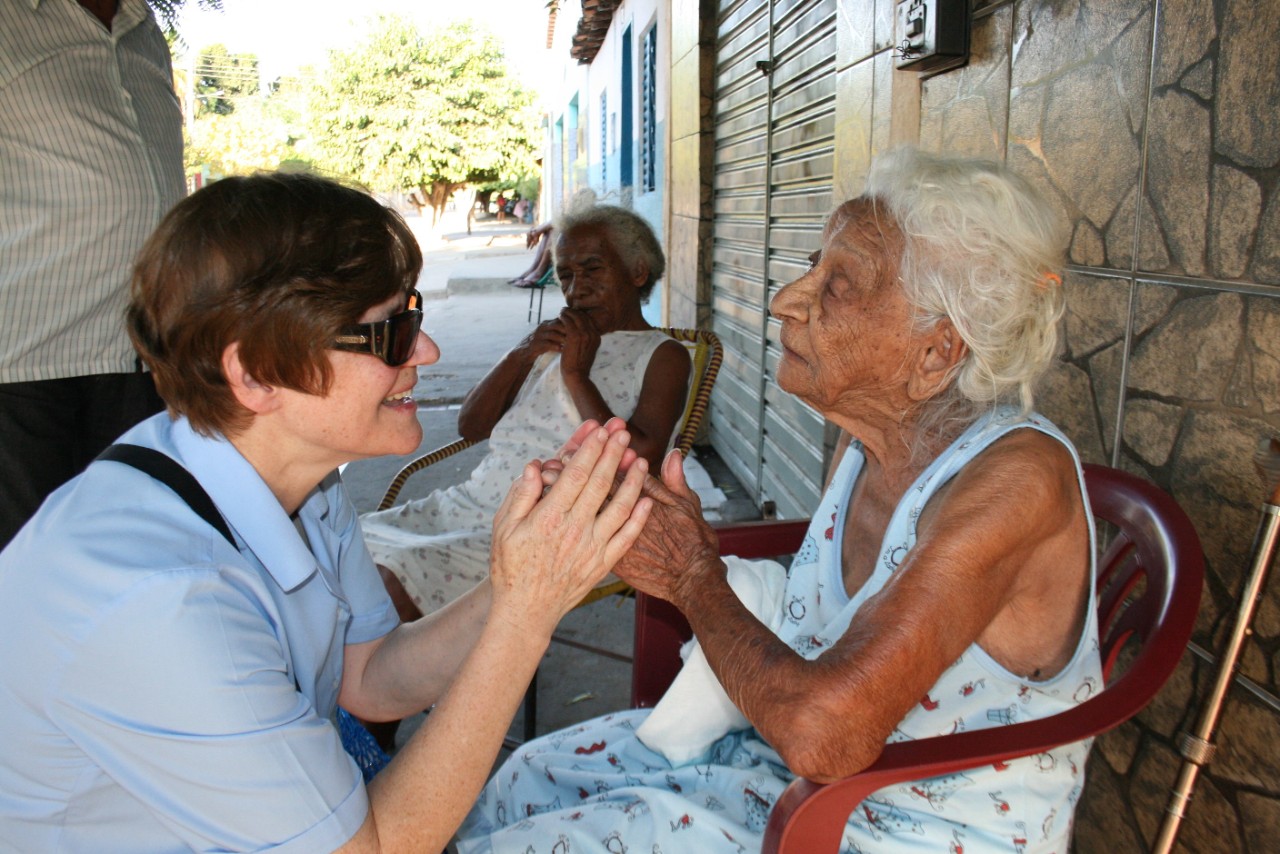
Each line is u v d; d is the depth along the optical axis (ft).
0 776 3.32
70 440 8.56
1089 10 6.11
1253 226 4.86
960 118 7.88
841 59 10.61
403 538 8.11
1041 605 4.21
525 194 113.60
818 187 11.98
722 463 18.31
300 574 3.74
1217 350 5.14
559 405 8.73
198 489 3.59
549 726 9.37
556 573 3.76
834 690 3.57
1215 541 5.19
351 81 96.78
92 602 3.10
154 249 3.40
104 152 8.23
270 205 3.37
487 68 99.35
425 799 3.60
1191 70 5.23
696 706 4.99
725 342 17.79
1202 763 4.52
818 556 5.15
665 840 4.47
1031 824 4.33
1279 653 4.81
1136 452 5.81
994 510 3.83
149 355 3.53
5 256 7.93
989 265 4.15
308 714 3.41
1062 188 6.50
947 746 3.71
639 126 27.04
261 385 3.52
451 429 21.33
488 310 45.78
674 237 21.17
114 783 3.31
